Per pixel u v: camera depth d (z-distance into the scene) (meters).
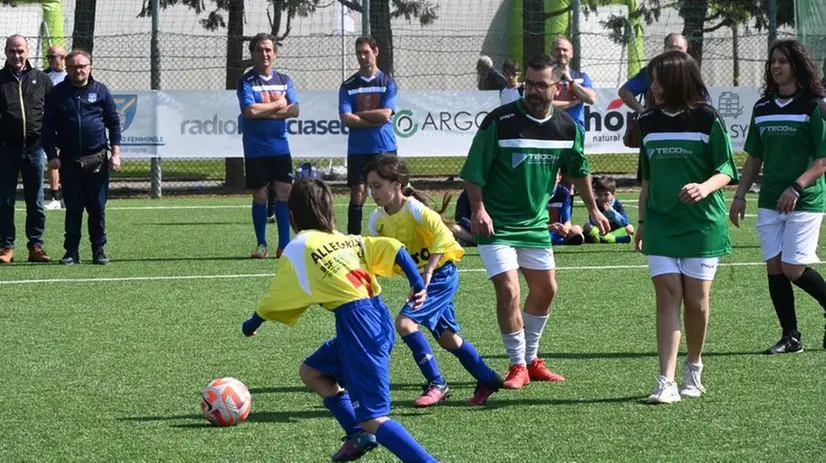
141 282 16.69
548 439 8.67
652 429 8.91
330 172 31.92
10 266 18.33
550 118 10.17
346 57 36.75
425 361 9.82
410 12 33.00
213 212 26.58
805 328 13.10
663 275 9.72
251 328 7.83
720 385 10.38
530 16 31.53
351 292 7.59
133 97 28.42
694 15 32.19
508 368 11.12
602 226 10.66
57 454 8.36
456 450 8.41
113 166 18.39
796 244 11.63
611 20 33.44
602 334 12.78
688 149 9.59
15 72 18.31
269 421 9.26
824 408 9.52
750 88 29.41
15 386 10.52
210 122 28.66
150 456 8.28
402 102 28.80
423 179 32.38
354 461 8.15
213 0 32.09
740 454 8.23
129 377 10.87
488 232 10.05
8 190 18.61
